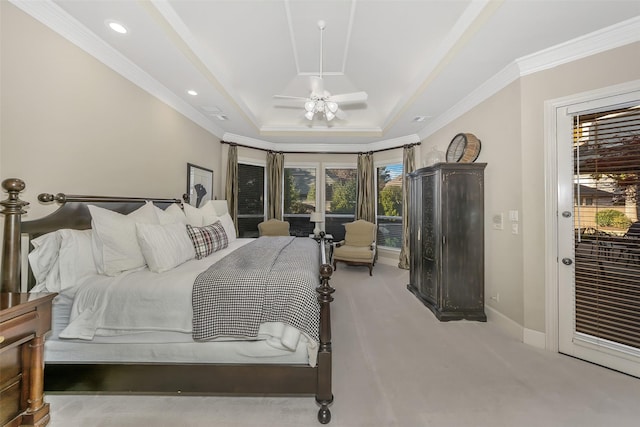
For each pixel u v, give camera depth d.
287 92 4.56
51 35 1.95
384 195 6.05
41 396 1.41
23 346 1.35
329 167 6.34
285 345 1.59
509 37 2.22
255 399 1.78
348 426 1.56
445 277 3.12
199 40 2.91
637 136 2.07
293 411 1.68
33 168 1.85
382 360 2.25
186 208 3.30
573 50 2.27
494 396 1.81
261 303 1.66
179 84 3.16
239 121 4.54
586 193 2.28
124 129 2.68
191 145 4.03
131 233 2.06
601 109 2.19
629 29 2.02
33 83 1.84
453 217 3.13
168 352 1.69
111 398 1.77
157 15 2.12
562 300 2.37
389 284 4.43
